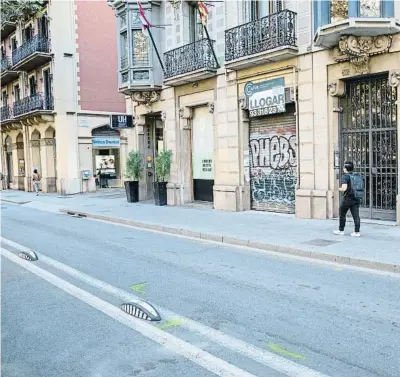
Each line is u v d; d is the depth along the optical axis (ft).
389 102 37.45
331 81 39.86
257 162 49.29
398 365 13.35
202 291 21.48
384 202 38.24
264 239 32.83
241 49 45.83
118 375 13.14
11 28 102.83
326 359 13.84
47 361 14.25
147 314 17.95
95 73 91.30
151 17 59.41
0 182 107.86
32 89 99.96
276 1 44.68
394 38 35.42
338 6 36.70
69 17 88.07
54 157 96.22
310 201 41.55
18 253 31.60
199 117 56.65
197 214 48.65
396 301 19.27
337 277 23.49
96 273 25.53
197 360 13.98
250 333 16.10
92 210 57.16
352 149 40.27
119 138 95.35
